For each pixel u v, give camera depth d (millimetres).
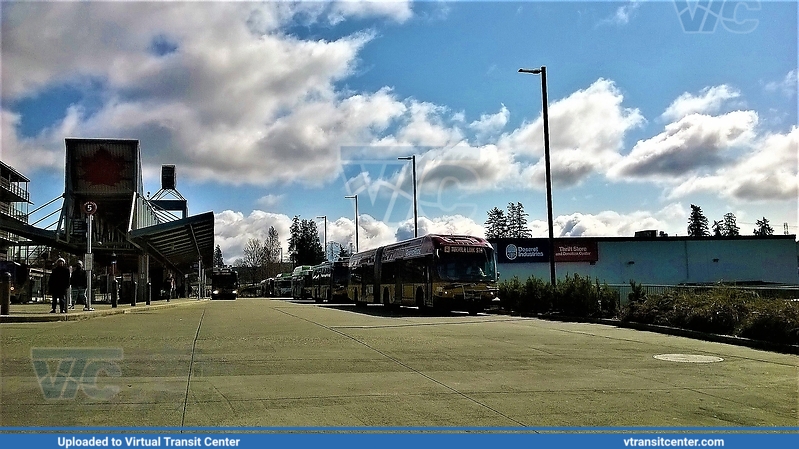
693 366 10961
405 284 30156
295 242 92812
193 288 82312
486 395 8305
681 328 16828
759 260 53312
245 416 7102
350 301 44062
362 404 7738
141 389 8477
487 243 27266
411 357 11789
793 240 53469
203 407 7480
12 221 37719
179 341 14141
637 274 52250
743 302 16359
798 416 7320
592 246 52125
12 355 11469
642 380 9508
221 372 9898
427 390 8609
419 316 25078
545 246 51906
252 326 18875
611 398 8172
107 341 13898
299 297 69250
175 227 32469
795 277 53312
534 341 14820
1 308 20406
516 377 9680
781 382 9406
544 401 7969
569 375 9914
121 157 42250
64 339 14125
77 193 41969
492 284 26438
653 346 13969
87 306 24172
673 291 20125
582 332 17375
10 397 7910
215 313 27188
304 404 7707
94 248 41906
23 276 34438
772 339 13766
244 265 125188
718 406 7770
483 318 23781
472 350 12945
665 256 52625
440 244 26516
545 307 24891
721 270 52875
